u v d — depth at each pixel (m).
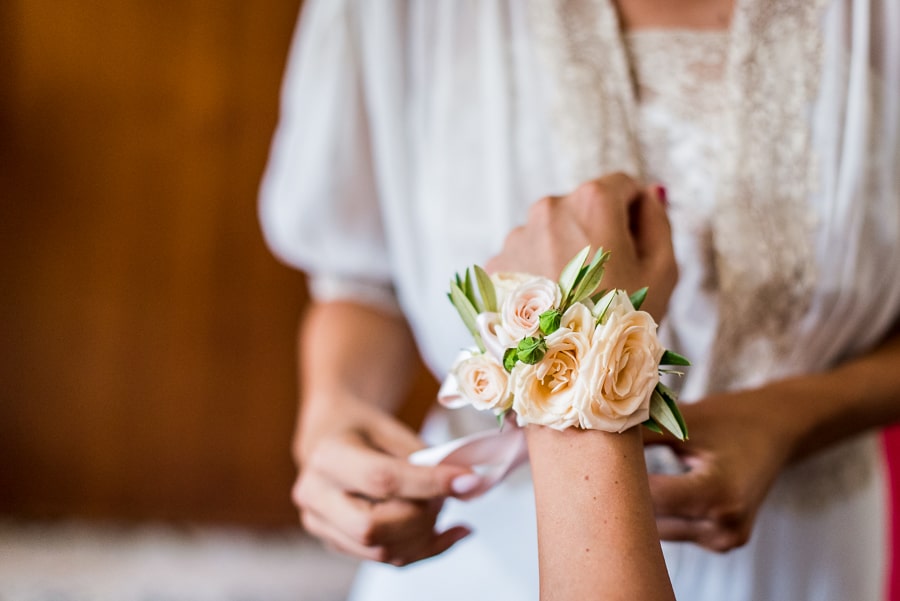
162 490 2.35
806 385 0.67
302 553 2.25
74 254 2.32
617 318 0.50
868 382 0.69
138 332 2.33
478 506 0.77
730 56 0.69
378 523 0.63
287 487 2.36
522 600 0.75
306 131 0.83
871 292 0.70
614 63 0.71
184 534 2.32
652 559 0.48
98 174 2.31
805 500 0.73
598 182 0.58
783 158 0.69
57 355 2.33
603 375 0.50
